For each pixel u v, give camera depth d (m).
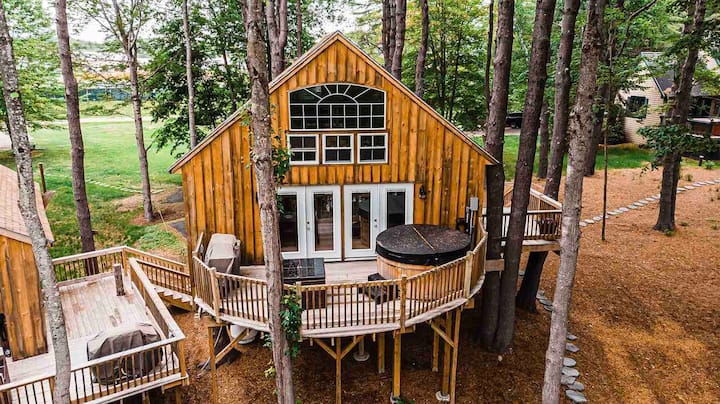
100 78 21.09
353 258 12.07
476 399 11.06
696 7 14.35
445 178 11.87
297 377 11.55
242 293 9.66
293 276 9.75
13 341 9.62
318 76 10.88
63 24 12.41
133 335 9.01
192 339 13.04
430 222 12.14
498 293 12.26
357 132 11.33
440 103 23.83
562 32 12.39
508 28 10.96
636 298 14.42
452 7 22.45
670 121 16.31
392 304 10.06
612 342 12.69
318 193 11.62
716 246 17.06
